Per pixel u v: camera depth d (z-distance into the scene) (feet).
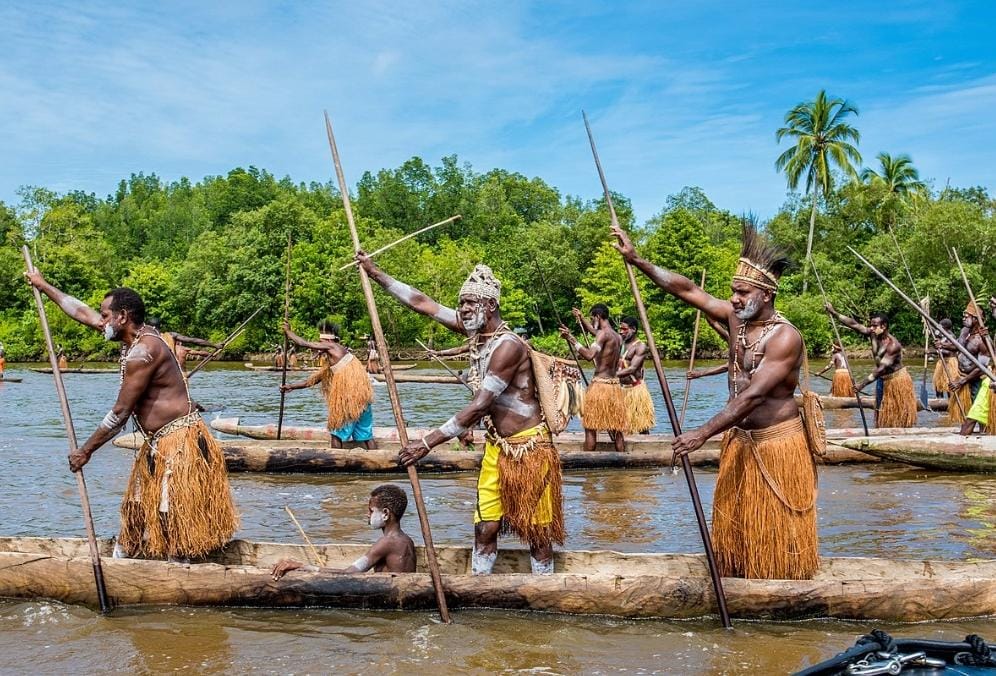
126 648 13.75
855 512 23.56
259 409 57.47
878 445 29.96
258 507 24.90
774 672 12.72
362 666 13.04
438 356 40.16
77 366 122.31
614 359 32.30
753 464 15.30
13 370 107.45
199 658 13.35
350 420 32.09
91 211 292.81
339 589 15.28
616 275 139.33
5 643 13.94
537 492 15.84
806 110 141.59
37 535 21.35
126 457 33.22
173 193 316.60
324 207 246.27
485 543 16.38
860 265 137.39
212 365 126.72
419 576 15.23
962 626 14.46
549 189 275.18
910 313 127.75
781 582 14.67
